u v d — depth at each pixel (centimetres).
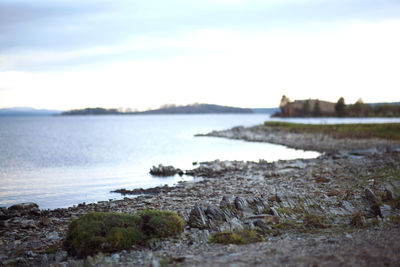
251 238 1001
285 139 6850
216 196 1945
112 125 18775
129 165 3962
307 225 1127
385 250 775
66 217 1634
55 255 983
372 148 4828
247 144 6538
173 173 3222
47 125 19738
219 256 831
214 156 4756
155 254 898
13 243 1192
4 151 5703
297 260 742
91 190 2509
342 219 1181
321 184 2089
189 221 1251
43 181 2917
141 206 1773
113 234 966
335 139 6178
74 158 4684
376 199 1394
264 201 1422
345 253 771
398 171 2342
